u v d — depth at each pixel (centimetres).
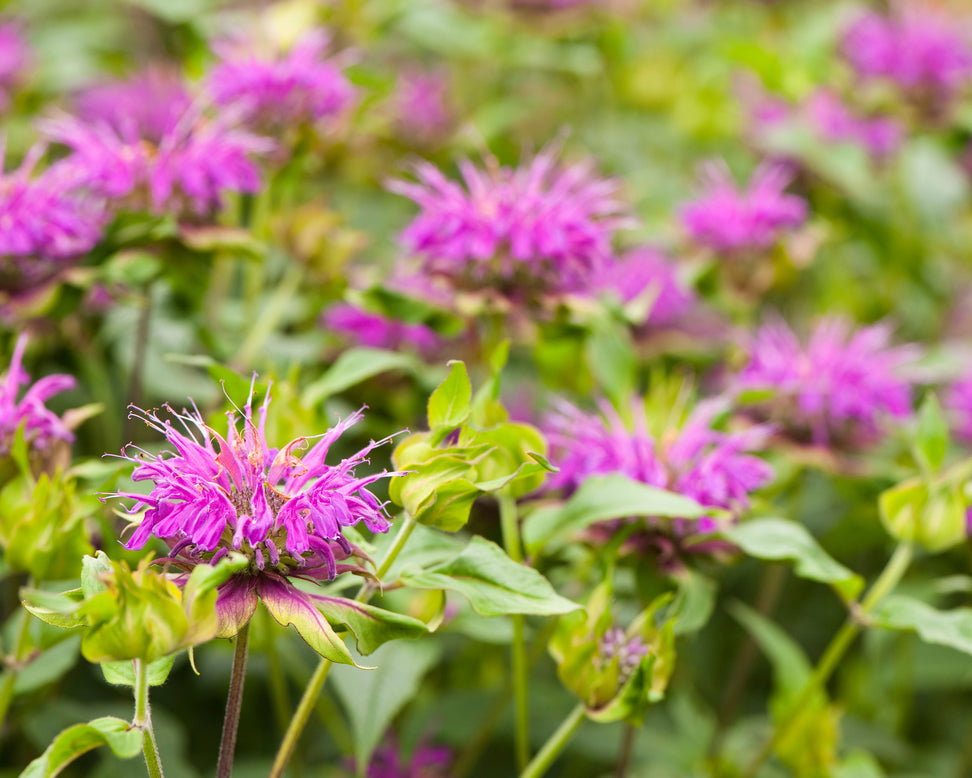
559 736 77
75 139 85
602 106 114
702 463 81
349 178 100
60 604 68
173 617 67
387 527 72
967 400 95
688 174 113
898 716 94
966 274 110
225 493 72
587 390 91
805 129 102
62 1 115
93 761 88
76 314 89
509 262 84
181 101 98
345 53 100
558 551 81
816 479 98
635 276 97
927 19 106
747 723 92
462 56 109
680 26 120
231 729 72
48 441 79
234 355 90
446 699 89
